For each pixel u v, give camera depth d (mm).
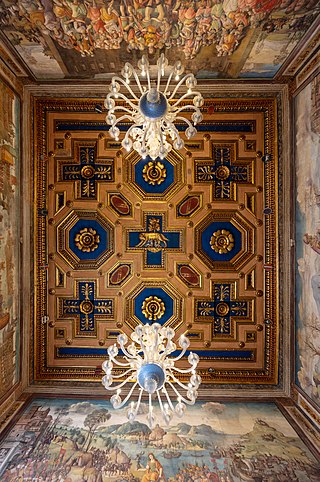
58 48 5055
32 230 6207
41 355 6414
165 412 3666
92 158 6504
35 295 6297
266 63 5461
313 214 5207
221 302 6594
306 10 4305
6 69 5402
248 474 4320
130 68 3920
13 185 5664
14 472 4355
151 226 6590
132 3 4246
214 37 4816
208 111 6305
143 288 6625
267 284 6375
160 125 3877
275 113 6207
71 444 4797
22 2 4207
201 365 6453
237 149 6434
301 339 5617
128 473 4344
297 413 5551
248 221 6465
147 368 3656
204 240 6617
